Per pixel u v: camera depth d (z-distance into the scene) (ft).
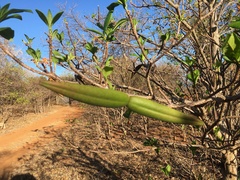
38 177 23.53
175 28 8.04
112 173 22.30
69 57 3.24
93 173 22.99
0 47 2.49
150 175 19.95
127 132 30.86
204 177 11.03
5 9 2.10
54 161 26.61
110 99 1.54
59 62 3.66
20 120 51.80
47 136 38.14
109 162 24.54
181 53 8.29
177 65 8.67
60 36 4.25
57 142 33.86
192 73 4.19
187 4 7.73
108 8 3.14
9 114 53.01
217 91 2.74
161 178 18.45
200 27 7.70
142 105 1.66
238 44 2.04
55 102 77.87
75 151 28.84
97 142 29.94
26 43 3.19
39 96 57.31
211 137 6.83
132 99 1.63
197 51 7.25
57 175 23.50
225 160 7.88
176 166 17.17
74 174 23.31
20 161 27.55
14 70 48.08
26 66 2.62
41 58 2.90
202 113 5.07
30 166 25.98
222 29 7.70
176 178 16.58
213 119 6.11
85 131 37.24
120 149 26.18
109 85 2.99
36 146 33.06
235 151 7.84
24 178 23.39
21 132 41.98
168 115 1.75
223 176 8.04
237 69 2.38
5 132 42.37
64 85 1.50
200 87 7.57
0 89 47.75
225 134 6.68
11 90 51.39
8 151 31.65
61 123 47.39
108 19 3.16
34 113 60.85
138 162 23.18
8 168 25.64
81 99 1.50
